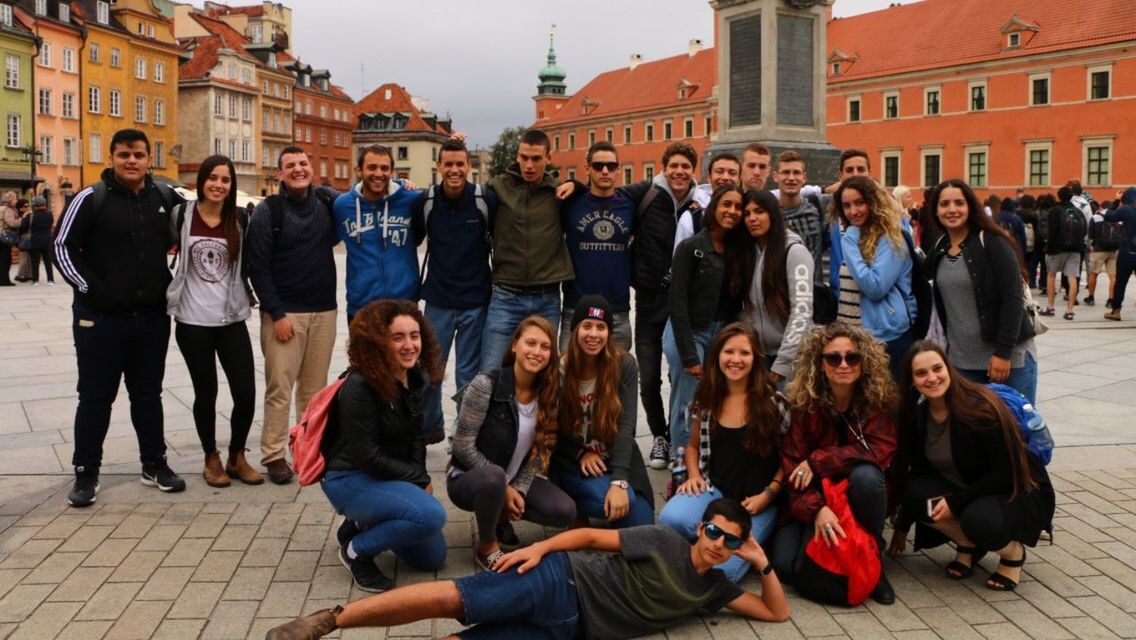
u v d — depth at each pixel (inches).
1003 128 2374.5
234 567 193.9
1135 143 2108.8
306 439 191.2
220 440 296.7
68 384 379.9
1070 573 195.3
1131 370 415.5
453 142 252.8
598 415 204.8
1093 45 2161.7
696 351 233.5
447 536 217.0
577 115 4072.3
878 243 222.8
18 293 766.5
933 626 171.0
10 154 2110.0
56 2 2257.6
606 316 202.7
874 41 2770.7
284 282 255.0
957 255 219.9
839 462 187.8
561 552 160.4
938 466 196.5
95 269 233.6
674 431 245.8
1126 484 254.1
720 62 592.1
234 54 2930.6
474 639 153.9
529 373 201.6
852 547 176.9
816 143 565.3
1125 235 573.6
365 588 183.9
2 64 2073.1
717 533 161.9
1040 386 382.0
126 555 199.2
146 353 241.6
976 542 184.5
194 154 2869.1
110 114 2440.9
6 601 175.5
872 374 193.2
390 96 4242.1
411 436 194.5
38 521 219.1
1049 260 620.7
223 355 247.9
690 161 260.7
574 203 261.6
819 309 242.1
